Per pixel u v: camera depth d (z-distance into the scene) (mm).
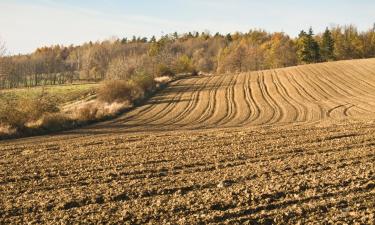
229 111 41188
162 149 17172
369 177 11531
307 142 17719
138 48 151125
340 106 41844
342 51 104938
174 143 18734
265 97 49781
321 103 44344
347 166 13016
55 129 29000
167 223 8547
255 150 16203
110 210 9430
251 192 10453
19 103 32156
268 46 120938
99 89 50406
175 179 12047
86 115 34844
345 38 109438
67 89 75062
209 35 176500
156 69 77750
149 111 42375
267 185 10969
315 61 102062
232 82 62656
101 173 13102
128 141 20297
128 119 36969
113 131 28250
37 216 9172
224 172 12750
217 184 11375
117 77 70938
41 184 12016
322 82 57969
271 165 13406
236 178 11875
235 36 162000
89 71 118625
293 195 10180
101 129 29797
